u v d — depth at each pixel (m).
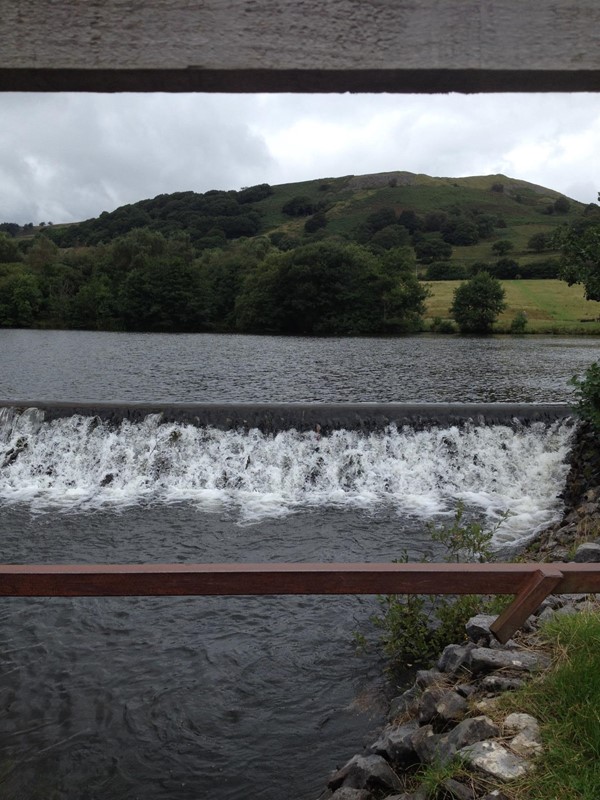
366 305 57.62
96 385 22.98
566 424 13.63
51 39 1.68
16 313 59.31
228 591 2.70
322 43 1.68
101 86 1.81
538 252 116.31
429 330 56.22
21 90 1.84
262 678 6.55
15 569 2.68
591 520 10.13
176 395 21.17
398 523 11.21
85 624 7.52
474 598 6.65
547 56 1.71
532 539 10.69
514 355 32.66
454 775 3.21
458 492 12.95
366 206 163.62
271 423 13.69
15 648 7.06
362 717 5.92
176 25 1.67
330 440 13.48
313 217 151.50
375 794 3.90
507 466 13.23
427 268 100.94
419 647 6.67
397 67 1.70
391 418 13.73
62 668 6.72
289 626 7.48
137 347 36.91
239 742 5.64
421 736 3.95
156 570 2.68
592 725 3.17
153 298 59.22
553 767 3.05
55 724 5.89
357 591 2.76
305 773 5.24
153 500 12.28
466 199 170.38
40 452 13.63
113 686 6.44
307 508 11.91
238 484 13.12
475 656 4.27
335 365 28.42
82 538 10.40
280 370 26.78
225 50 1.68
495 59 1.71
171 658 6.90
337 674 6.59
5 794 5.09
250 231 153.12
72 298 63.06
